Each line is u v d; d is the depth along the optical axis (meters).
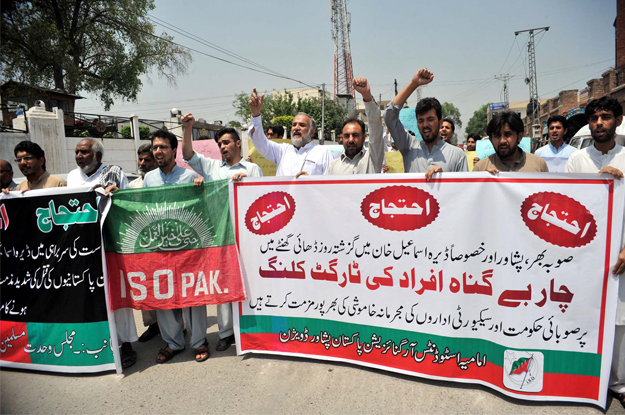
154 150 3.62
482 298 2.89
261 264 3.46
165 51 26.86
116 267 3.50
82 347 3.36
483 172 2.85
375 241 3.16
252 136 4.49
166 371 3.37
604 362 2.66
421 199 3.01
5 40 19.73
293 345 3.43
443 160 3.43
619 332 2.73
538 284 2.76
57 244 3.41
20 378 3.36
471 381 2.94
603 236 2.65
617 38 14.50
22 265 3.48
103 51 26.00
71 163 17.44
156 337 4.11
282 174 4.63
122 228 3.45
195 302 3.46
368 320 3.20
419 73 3.29
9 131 15.36
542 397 2.75
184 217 3.44
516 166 3.23
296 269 3.39
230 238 3.46
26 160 3.85
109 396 3.03
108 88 26.08
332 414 2.69
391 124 3.58
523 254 2.79
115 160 19.92
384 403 2.78
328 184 3.26
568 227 2.70
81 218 3.37
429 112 3.29
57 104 23.77
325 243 3.30
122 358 3.47
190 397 2.96
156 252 3.45
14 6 20.48
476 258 2.89
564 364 2.73
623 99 13.67
